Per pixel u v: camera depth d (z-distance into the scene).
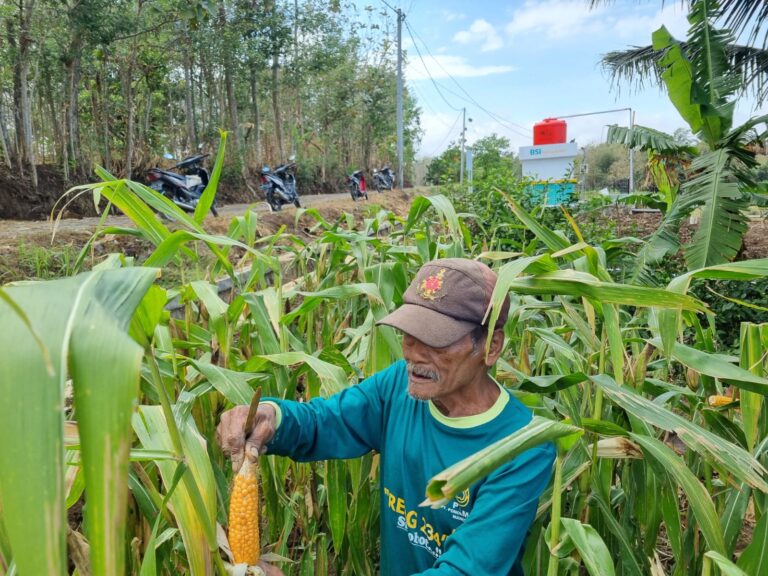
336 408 1.61
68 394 1.77
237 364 2.02
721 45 6.66
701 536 2.02
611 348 1.54
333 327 3.33
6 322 0.59
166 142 16.48
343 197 20.89
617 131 8.20
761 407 1.82
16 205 9.46
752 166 6.47
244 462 1.24
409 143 36.41
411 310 1.34
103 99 12.11
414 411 1.52
